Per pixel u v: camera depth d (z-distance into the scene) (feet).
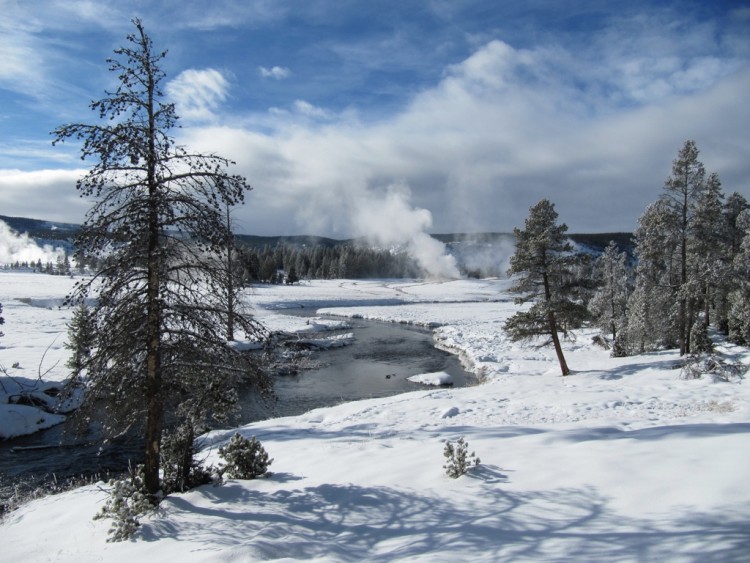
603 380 71.20
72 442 52.80
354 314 223.30
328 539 20.06
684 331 85.05
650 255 96.02
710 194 83.97
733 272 84.43
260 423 57.06
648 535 14.79
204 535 21.48
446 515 20.61
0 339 109.19
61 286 264.31
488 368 96.02
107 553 20.86
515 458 26.73
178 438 29.27
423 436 40.81
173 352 26.45
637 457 22.76
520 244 83.15
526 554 14.87
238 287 26.66
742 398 50.24
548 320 82.84
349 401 75.00
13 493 38.27
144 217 24.80
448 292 375.25
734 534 13.65
